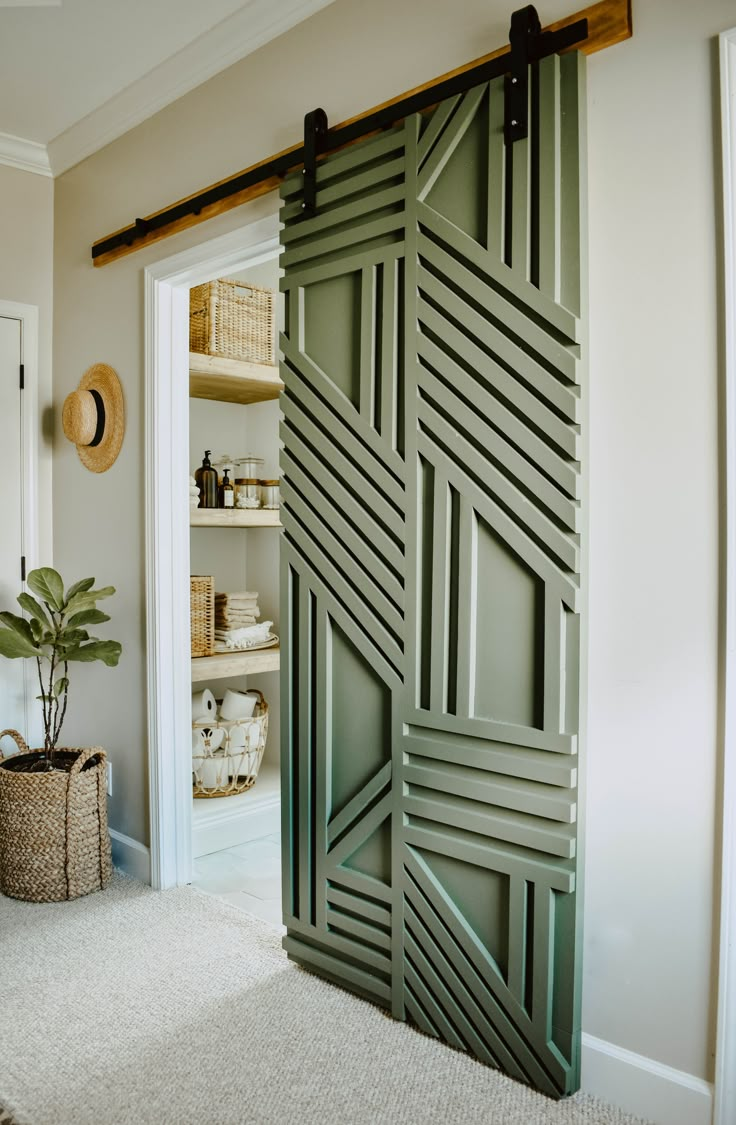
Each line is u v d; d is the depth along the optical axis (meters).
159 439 2.86
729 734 1.58
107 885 2.92
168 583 2.90
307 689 2.29
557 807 1.77
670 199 1.65
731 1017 1.60
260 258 2.59
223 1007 2.15
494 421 1.85
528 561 1.81
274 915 2.71
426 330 1.99
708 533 1.62
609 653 1.77
